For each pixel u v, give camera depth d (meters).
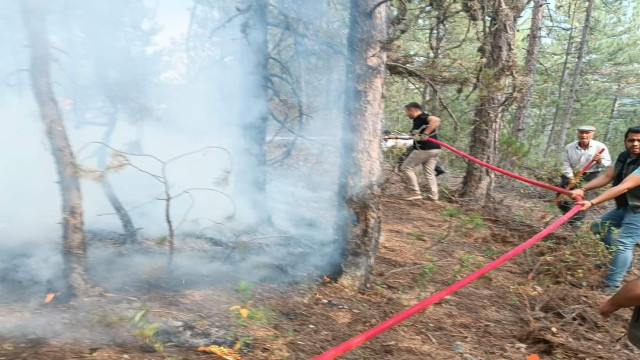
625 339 3.59
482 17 4.03
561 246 5.14
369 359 2.86
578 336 3.59
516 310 3.92
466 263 4.49
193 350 2.62
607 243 4.90
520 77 4.94
